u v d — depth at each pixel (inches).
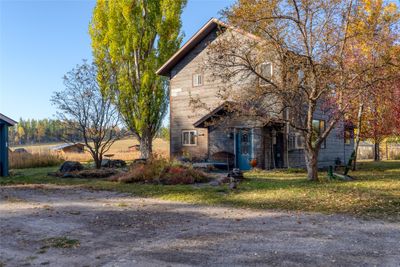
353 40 503.8
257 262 186.1
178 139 882.1
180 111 880.3
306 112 551.8
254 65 485.4
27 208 350.3
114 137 825.5
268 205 345.7
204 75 831.1
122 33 1095.0
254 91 506.0
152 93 1067.3
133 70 1086.4
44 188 512.7
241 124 728.3
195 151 843.4
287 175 619.8
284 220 283.9
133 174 566.6
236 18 464.1
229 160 761.0
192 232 250.4
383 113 706.8
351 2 468.1
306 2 454.6
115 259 193.9
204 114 826.2
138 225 273.9
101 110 776.3
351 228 254.5
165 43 1070.4
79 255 202.1
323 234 239.6
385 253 197.9
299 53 475.5
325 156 877.8
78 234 248.5
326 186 444.1
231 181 494.3
